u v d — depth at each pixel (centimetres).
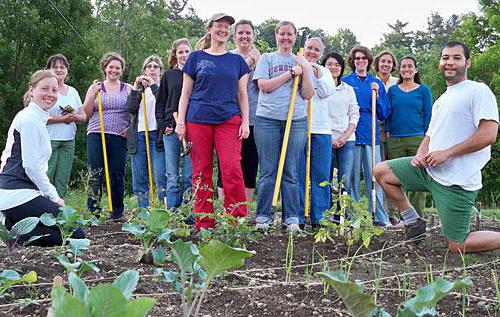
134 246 498
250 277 404
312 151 630
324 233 510
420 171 504
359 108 712
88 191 701
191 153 546
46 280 375
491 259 478
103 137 723
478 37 3141
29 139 502
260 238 541
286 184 584
